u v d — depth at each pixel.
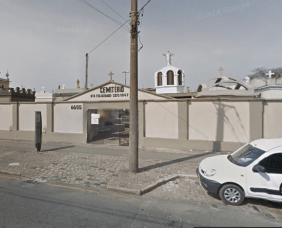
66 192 4.86
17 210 3.92
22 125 12.07
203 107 9.06
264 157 4.21
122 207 4.11
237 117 8.66
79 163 7.07
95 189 5.04
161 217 3.71
